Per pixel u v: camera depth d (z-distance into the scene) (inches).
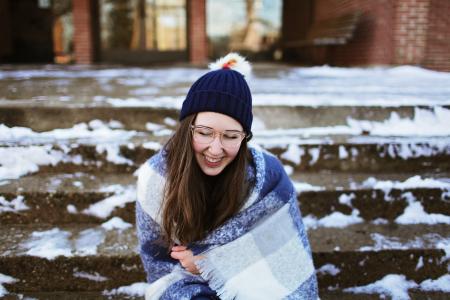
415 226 79.7
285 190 52.7
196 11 340.2
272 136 99.4
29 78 188.1
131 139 94.0
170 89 143.9
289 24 445.4
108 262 68.1
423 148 91.7
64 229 77.2
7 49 424.2
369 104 108.5
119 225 78.6
